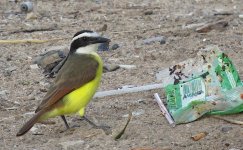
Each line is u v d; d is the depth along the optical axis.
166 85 12.90
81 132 12.23
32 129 12.55
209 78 12.74
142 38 18.73
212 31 19.19
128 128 12.27
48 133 12.39
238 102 12.53
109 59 16.98
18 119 13.10
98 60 12.34
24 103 14.05
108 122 12.66
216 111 12.60
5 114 13.45
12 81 15.51
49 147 11.60
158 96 13.45
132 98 14.03
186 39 18.44
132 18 20.88
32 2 23.30
